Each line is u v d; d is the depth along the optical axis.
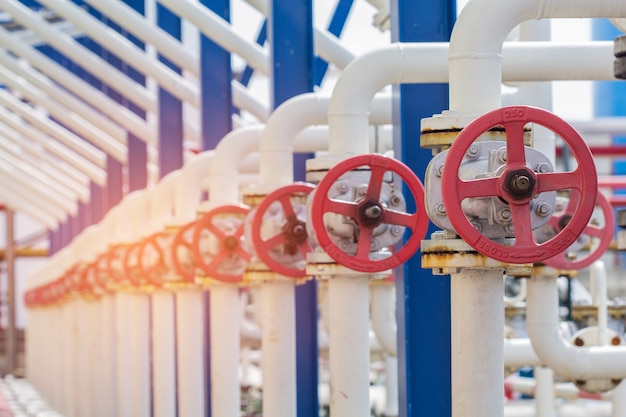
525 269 5.18
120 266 13.37
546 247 4.77
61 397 20.39
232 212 8.93
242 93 11.98
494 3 5.23
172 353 12.08
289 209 7.53
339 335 6.82
